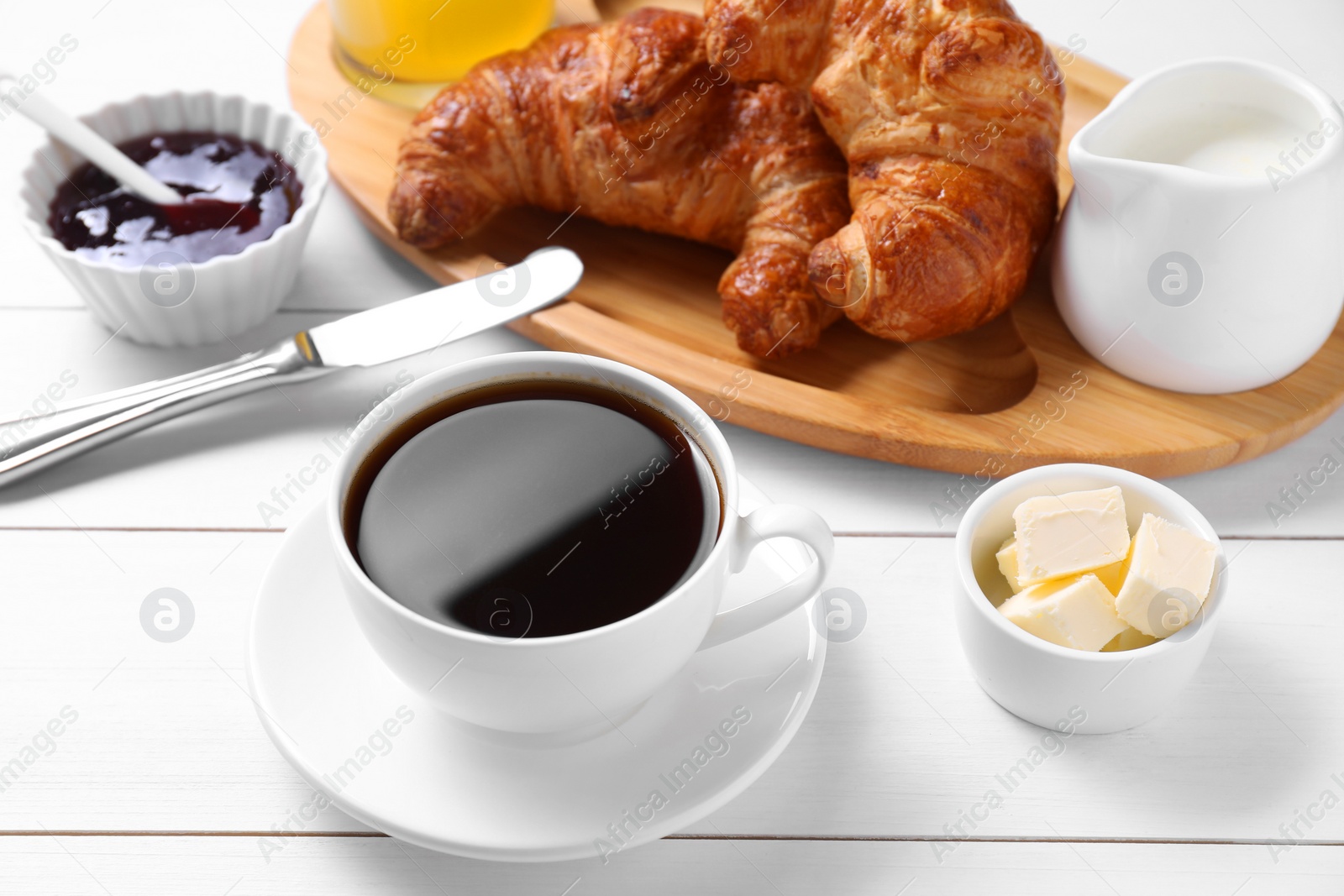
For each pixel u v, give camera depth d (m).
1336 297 0.64
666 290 0.70
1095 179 0.63
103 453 0.65
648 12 0.69
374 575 0.53
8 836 0.56
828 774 0.58
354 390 0.67
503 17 0.75
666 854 0.56
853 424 0.64
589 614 0.53
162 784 0.57
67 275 0.66
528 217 0.73
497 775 0.54
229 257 0.66
